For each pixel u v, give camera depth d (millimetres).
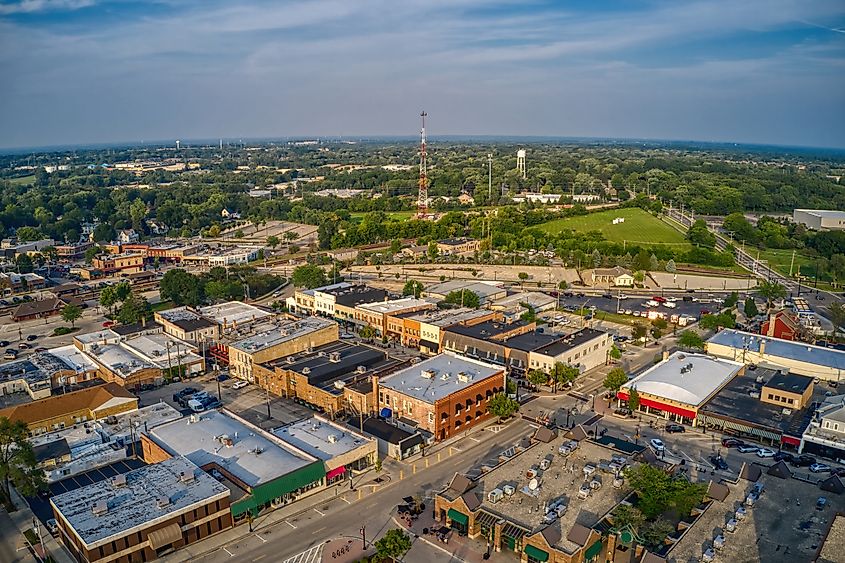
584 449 111375
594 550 86438
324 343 177250
